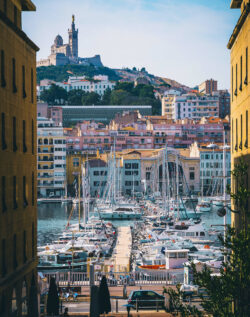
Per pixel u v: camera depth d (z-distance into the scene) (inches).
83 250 3595.0
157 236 4266.7
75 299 2007.9
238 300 1168.2
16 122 1492.4
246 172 1277.1
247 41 1405.0
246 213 1184.2
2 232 1337.4
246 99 1430.9
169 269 2566.4
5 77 1378.0
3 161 1352.1
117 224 6003.9
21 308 1507.1
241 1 1684.3
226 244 1178.6
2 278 1328.7
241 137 1534.2
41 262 3344.0
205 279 1175.0
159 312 1740.9
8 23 1393.9
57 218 6422.2
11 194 1427.2
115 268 3036.4
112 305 1899.6
